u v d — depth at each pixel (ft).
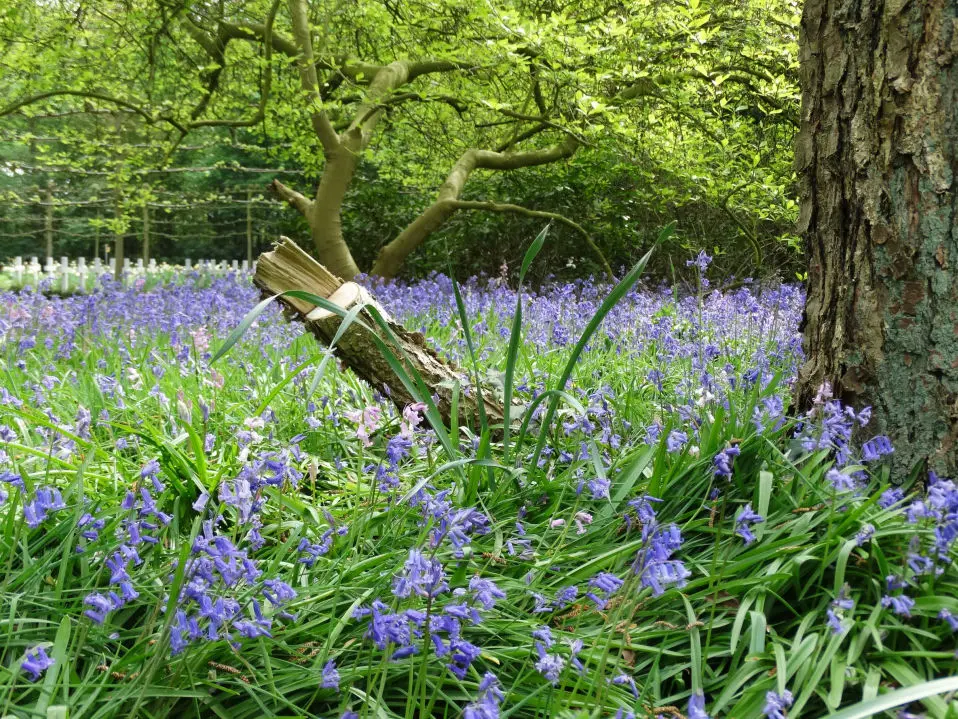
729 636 8.30
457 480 11.37
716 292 20.79
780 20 36.73
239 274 58.90
